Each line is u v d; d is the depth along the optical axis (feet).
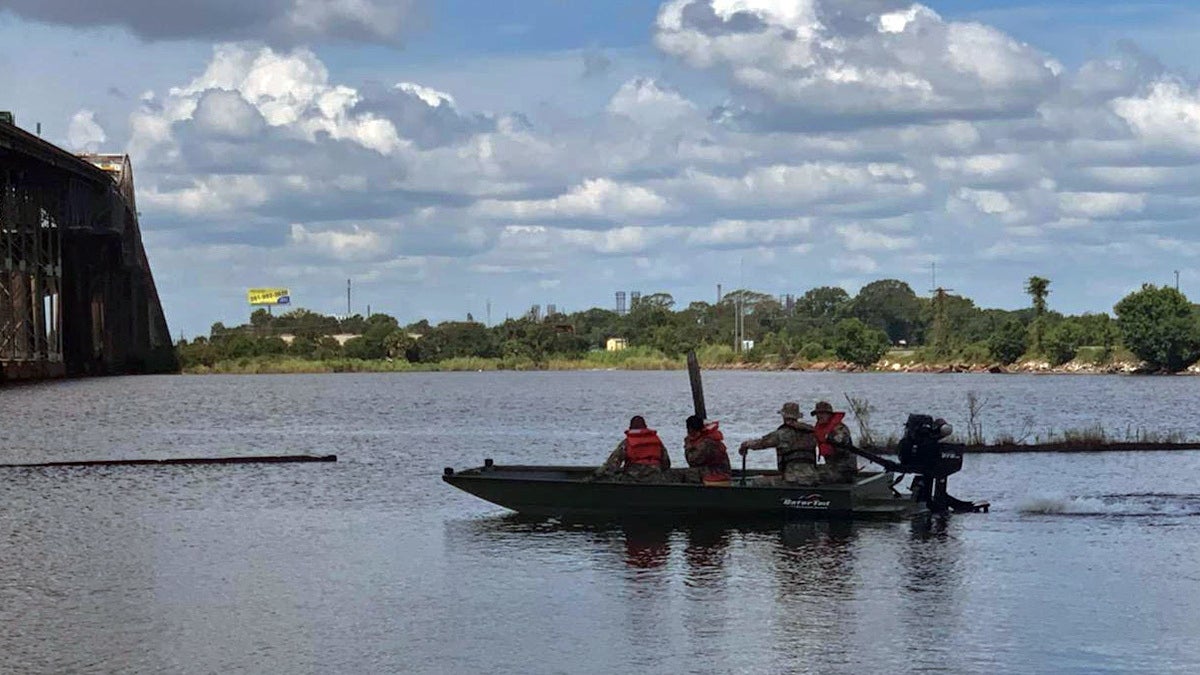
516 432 199.72
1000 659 52.26
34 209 483.10
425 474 124.26
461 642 55.52
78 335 589.32
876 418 238.48
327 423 230.07
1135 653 52.95
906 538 78.43
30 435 200.34
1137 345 625.82
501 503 88.43
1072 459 129.29
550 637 56.13
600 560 72.64
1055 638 55.16
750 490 83.92
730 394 380.17
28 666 52.54
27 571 71.26
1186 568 68.95
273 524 88.38
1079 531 80.59
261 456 139.33
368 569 71.10
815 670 51.03
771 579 67.00
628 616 59.57
